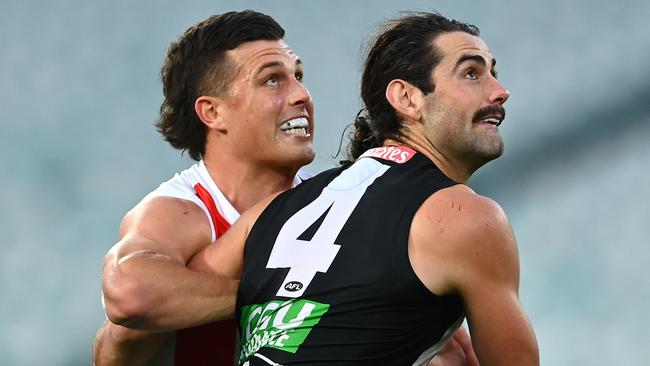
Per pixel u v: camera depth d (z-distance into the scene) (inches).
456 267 325.4
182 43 454.6
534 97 1085.8
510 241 332.5
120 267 375.2
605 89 1075.3
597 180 1019.3
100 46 1127.6
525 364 326.0
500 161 1040.8
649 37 1087.0
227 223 427.8
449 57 374.3
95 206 1050.1
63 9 1136.8
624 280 957.8
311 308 335.3
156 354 419.2
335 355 330.0
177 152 1071.6
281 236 358.0
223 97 436.1
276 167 441.1
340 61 1100.5
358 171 361.4
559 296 961.5
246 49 436.1
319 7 1125.1
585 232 989.8
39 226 1037.2
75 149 1077.8
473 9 1123.9
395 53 382.6
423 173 348.2
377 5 1111.0
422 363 341.1
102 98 1107.3
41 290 1004.6
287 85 438.0
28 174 1063.0
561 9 1110.4
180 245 400.5
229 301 371.2
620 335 930.7
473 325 333.7
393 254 329.4
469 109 370.6
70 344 984.9
